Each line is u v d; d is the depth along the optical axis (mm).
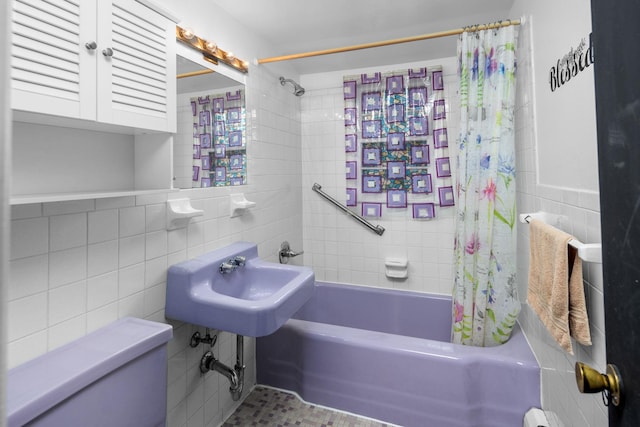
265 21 1797
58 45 755
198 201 1488
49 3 737
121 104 920
